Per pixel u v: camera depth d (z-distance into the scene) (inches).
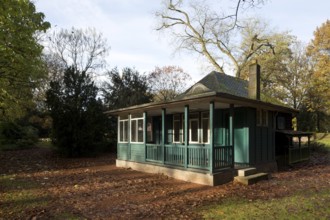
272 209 283.4
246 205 300.8
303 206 292.7
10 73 557.0
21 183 446.6
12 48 490.6
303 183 425.4
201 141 595.8
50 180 475.2
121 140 668.1
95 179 481.7
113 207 303.6
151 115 714.2
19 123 1167.6
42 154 876.0
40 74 632.4
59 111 819.4
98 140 943.7
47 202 327.3
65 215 275.7
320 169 586.9
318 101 1481.3
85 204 317.1
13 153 892.0
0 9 426.0
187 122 473.7
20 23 494.9
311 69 1519.4
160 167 522.0
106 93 1054.4
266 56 1103.0
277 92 1465.3
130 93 1029.8
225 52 1071.0
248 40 1073.5
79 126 836.6
